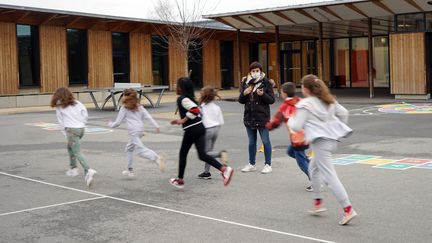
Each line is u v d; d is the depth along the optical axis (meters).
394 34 25.45
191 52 37.75
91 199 8.35
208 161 8.80
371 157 11.46
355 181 9.01
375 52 37.81
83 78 31.75
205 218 7.05
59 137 16.11
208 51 38.84
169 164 11.33
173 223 6.86
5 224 7.03
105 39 32.62
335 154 11.95
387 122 17.39
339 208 7.38
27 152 13.41
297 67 41.09
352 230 6.34
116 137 15.89
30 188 9.27
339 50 39.38
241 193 8.48
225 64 40.78
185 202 7.99
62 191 8.98
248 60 42.44
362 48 38.34
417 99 25.16
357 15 27.09
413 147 12.57
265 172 10.01
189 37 35.19
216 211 7.40
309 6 25.92
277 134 15.69
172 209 7.59
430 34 25.19
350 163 10.77
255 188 8.81
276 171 10.20
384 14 26.17
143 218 7.16
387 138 14.14
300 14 27.70
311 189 8.53
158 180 9.73
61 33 30.41
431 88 25.52
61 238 6.38
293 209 7.41
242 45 41.88
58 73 30.27
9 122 19.95
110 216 7.31
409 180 9.00
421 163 10.59
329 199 7.89
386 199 7.75
